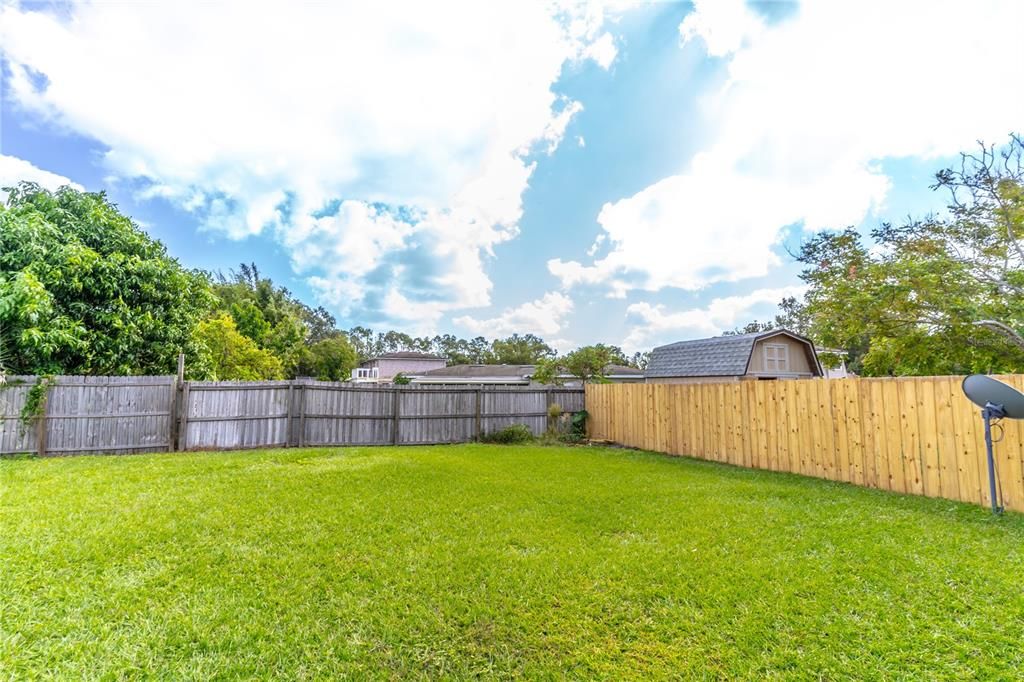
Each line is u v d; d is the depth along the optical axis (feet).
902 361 27.48
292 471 21.63
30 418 24.80
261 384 31.32
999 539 12.71
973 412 17.02
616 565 11.03
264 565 10.91
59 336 25.81
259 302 97.09
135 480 18.75
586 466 25.35
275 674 7.19
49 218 29.19
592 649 7.80
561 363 49.85
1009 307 23.06
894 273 24.41
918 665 7.22
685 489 19.35
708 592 9.64
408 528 13.66
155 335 32.40
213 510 14.85
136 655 7.50
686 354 60.18
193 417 29.12
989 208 24.32
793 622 8.48
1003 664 7.15
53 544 11.55
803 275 30.09
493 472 22.84
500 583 10.08
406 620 8.64
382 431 35.58
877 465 20.15
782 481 21.65
